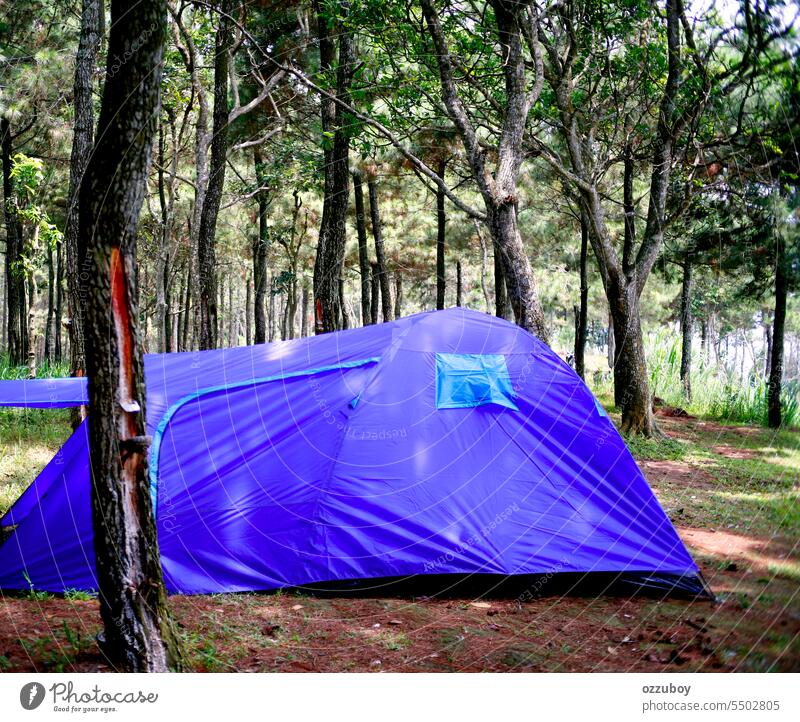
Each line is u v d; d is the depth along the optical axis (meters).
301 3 14.51
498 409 5.56
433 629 4.34
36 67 13.29
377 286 23.94
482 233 21.45
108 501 3.25
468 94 11.17
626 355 12.13
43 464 8.41
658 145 12.00
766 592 3.23
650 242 12.12
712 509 7.26
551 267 23.64
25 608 4.51
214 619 4.36
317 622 4.42
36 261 14.49
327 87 11.21
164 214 17.31
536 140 11.76
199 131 12.59
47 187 16.11
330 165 12.10
